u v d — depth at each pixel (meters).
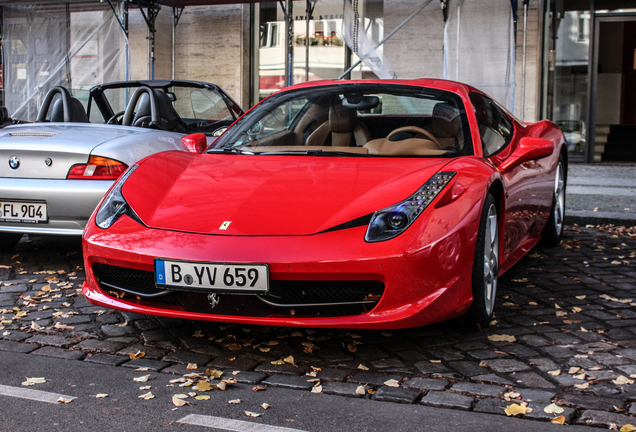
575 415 2.00
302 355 2.56
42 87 11.05
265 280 2.35
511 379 2.30
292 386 2.25
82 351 2.62
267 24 11.56
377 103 3.43
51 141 3.81
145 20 10.86
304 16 11.08
